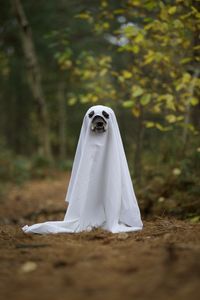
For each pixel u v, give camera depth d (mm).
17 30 12297
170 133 5969
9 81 15938
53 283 3164
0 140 13570
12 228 4562
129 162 6770
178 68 5234
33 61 11617
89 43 11047
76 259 3447
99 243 3793
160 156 5930
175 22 4820
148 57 4930
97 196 4176
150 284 3109
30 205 7426
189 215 4785
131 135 8930
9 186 10141
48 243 3791
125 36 5125
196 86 5055
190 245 3592
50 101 18516
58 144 22516
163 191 5242
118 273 3244
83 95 5480
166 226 4230
